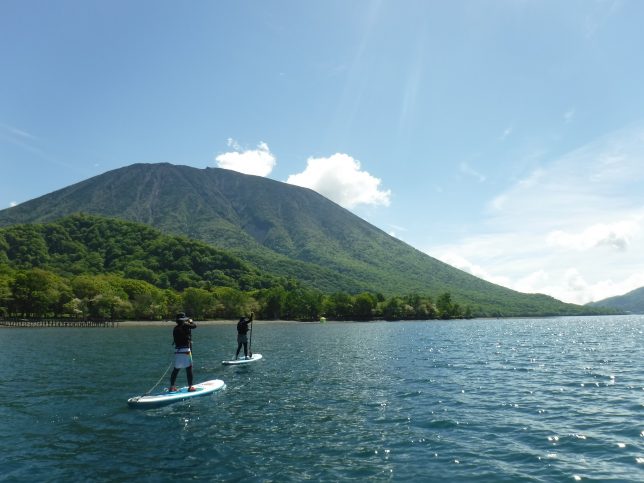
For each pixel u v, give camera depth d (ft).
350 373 100.89
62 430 52.49
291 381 89.10
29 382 85.30
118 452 44.70
